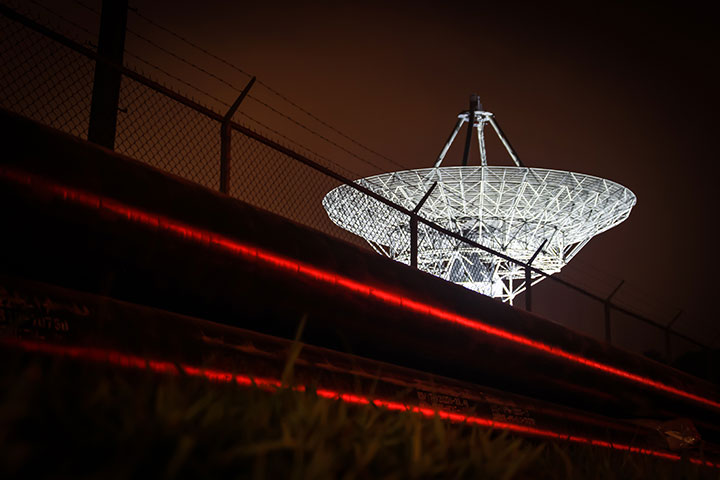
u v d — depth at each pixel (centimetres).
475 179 1986
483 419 593
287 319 520
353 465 104
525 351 747
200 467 87
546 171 2011
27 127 379
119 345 337
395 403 498
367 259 588
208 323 415
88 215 390
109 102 507
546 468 156
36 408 89
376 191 1948
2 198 356
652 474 187
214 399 123
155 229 422
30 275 399
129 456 83
